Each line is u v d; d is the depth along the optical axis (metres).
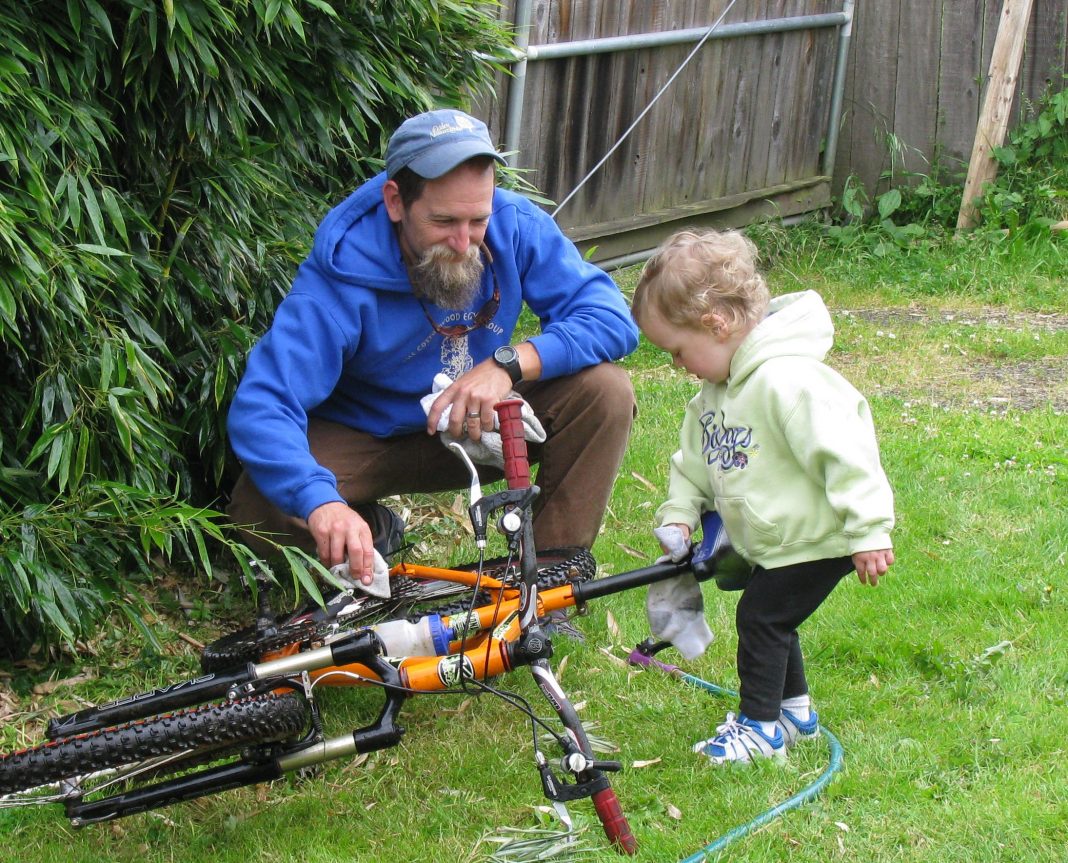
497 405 2.68
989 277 7.30
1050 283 7.25
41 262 2.85
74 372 3.03
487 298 3.21
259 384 2.89
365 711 3.09
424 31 3.98
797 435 2.61
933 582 3.63
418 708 3.10
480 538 2.57
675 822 2.60
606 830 2.42
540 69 6.69
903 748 2.81
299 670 2.43
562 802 2.37
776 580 2.72
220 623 3.56
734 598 3.62
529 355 3.12
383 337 3.09
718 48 7.68
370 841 2.58
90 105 3.08
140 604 3.42
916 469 4.59
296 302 2.99
